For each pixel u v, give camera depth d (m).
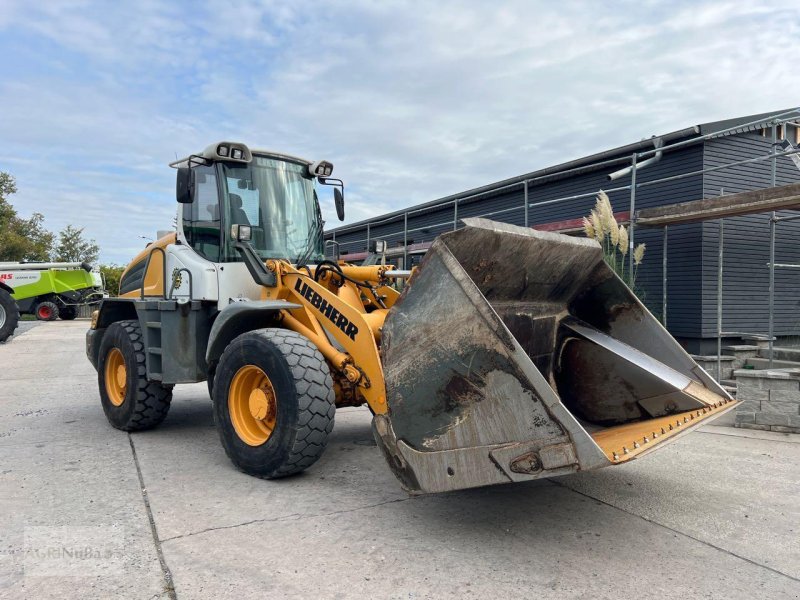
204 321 4.95
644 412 3.96
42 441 5.16
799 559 2.89
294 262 5.27
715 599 2.50
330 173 5.73
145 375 5.29
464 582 2.65
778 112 8.62
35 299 21.64
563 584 2.63
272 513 3.45
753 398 5.73
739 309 8.97
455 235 3.20
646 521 3.38
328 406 3.87
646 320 4.17
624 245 8.37
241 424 4.20
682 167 9.08
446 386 3.11
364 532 3.19
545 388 2.77
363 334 3.84
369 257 5.84
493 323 2.94
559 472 2.72
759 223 9.13
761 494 3.83
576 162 10.73
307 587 2.59
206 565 2.78
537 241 3.67
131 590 2.55
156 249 5.70
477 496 3.78
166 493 3.79
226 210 4.97
